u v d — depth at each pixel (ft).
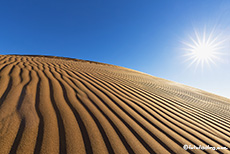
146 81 22.93
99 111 6.66
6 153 3.35
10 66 12.39
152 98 11.56
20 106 5.57
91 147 4.13
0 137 3.76
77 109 6.36
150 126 6.27
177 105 11.42
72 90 8.87
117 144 4.50
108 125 5.54
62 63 20.85
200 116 9.89
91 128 5.07
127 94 10.82
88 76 14.08
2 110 5.01
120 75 21.04
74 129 4.80
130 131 5.46
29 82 8.79
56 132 4.45
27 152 3.51
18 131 4.13
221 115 11.98
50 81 9.84
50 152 3.65
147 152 4.42
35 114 5.23
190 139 5.94
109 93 9.94
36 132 4.26
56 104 6.44
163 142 5.20
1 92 6.57
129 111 7.47
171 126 6.81
